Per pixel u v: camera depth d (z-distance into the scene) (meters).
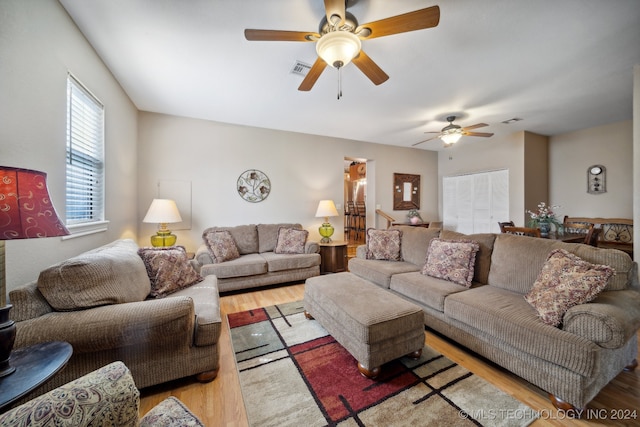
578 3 1.68
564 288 1.55
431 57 2.29
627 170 4.07
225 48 2.15
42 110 1.55
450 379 1.63
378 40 2.04
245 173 4.25
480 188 5.42
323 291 2.13
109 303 1.41
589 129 4.45
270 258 3.51
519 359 1.56
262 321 2.48
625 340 1.26
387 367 1.76
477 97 3.15
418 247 3.02
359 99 3.21
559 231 3.59
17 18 1.35
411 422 1.31
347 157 5.35
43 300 1.28
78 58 1.93
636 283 1.67
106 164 2.49
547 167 4.98
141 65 2.42
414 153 6.07
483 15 1.78
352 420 1.33
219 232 3.53
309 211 4.80
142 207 3.61
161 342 1.45
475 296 1.95
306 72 2.54
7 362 0.91
